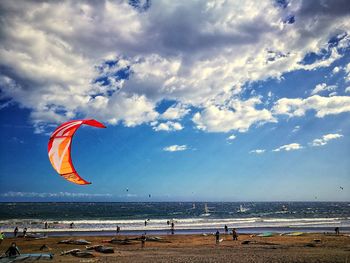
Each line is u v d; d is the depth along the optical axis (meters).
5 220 70.12
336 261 17.89
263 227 52.69
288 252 22.44
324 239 32.47
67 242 29.61
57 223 59.66
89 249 23.84
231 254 21.58
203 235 38.50
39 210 123.56
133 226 54.88
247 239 33.88
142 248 26.39
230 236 37.72
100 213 104.31
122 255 21.39
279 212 116.12
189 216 91.94
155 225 57.00
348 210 134.75
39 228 50.25
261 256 20.17
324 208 161.12
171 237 36.34
